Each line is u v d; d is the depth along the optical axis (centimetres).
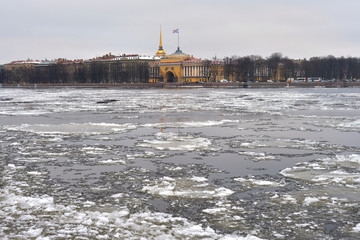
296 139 4709
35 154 3909
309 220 2284
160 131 5403
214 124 6081
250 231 2161
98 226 2228
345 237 2092
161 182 2973
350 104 9831
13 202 2559
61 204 2538
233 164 3497
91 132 5300
